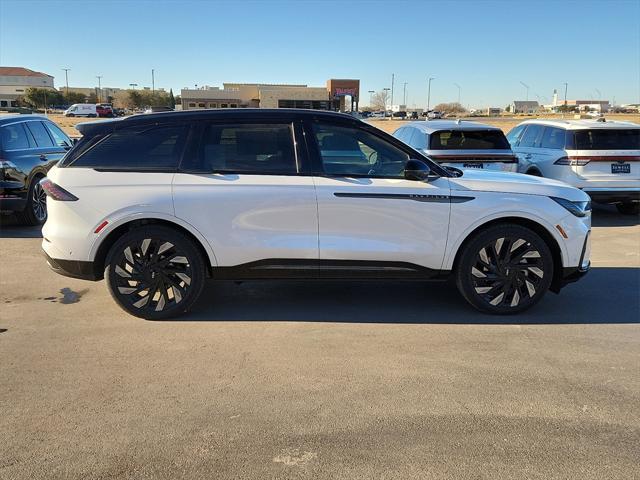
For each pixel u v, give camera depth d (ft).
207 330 15.29
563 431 10.46
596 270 21.66
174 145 15.84
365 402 11.47
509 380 12.45
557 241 16.07
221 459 9.59
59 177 15.65
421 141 30.91
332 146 15.98
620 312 16.88
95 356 13.60
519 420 10.82
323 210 15.60
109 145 15.83
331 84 234.58
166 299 15.93
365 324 15.79
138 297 15.99
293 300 17.81
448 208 15.75
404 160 16.11
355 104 238.89
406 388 12.05
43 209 30.17
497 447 9.95
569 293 18.71
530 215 15.87
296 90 232.73
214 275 15.96
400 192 15.61
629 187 30.71
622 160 30.71
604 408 11.30
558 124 32.68
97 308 17.04
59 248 15.62
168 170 15.67
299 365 13.14
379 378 12.51
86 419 10.78
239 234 15.61
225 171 15.72
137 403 11.39
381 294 18.49
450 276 16.42
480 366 13.14
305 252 15.71
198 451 9.80
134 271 15.74
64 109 343.46
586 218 16.48
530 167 34.17
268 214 15.58
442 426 10.60
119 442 10.05
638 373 12.85
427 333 15.14
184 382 12.29
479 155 29.71
